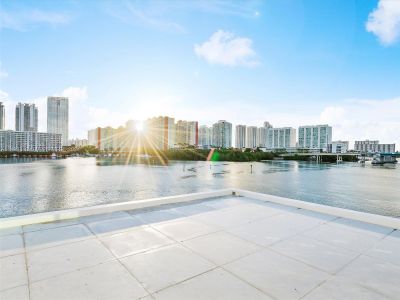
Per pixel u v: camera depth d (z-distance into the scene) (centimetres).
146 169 7075
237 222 485
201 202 658
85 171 6259
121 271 290
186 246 367
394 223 453
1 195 2894
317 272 292
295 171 7369
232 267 303
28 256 327
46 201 2566
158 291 250
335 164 12388
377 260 325
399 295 246
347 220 502
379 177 5788
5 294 242
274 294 246
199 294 246
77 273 284
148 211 562
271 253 344
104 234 412
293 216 529
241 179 4919
